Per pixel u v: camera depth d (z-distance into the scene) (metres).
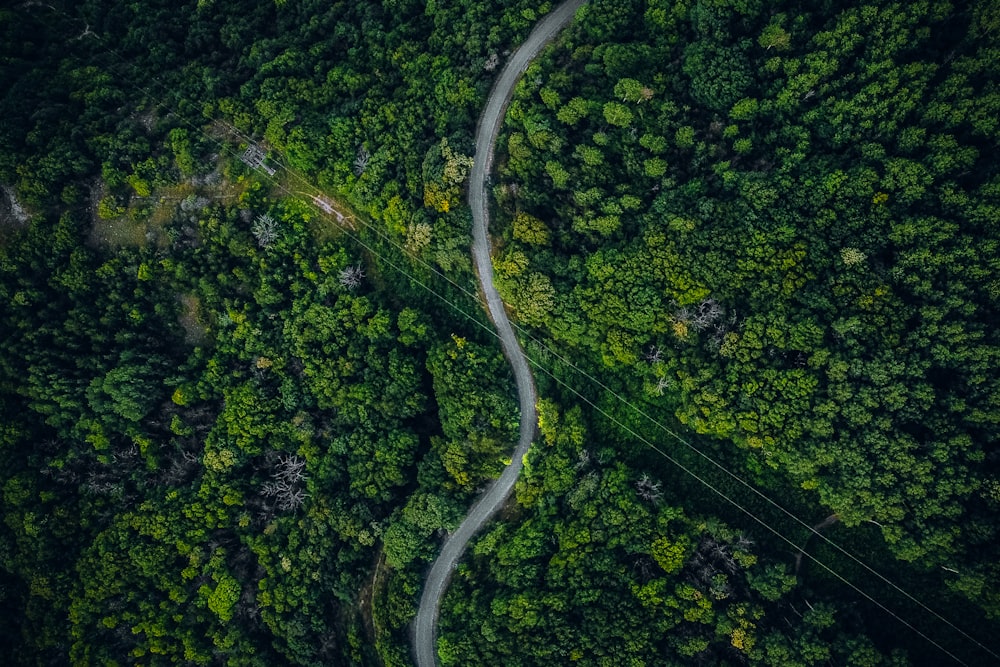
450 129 83.69
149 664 83.75
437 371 84.62
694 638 74.06
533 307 81.56
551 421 83.06
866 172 68.50
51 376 84.19
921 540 69.62
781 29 71.62
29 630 83.88
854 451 71.00
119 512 85.56
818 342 71.56
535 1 82.94
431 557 85.50
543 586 80.00
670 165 78.06
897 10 67.00
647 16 76.62
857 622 74.19
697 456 82.06
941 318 67.44
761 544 79.38
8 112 86.44
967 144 66.44
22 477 82.75
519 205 82.38
